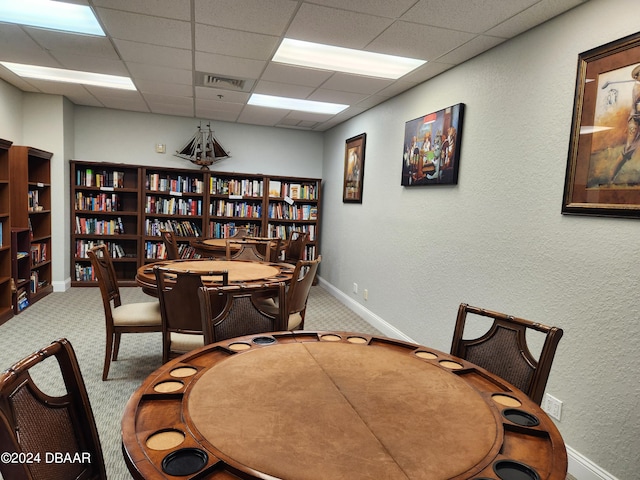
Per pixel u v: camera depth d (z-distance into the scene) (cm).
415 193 373
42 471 100
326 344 175
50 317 420
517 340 164
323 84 394
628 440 186
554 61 229
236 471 91
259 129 643
